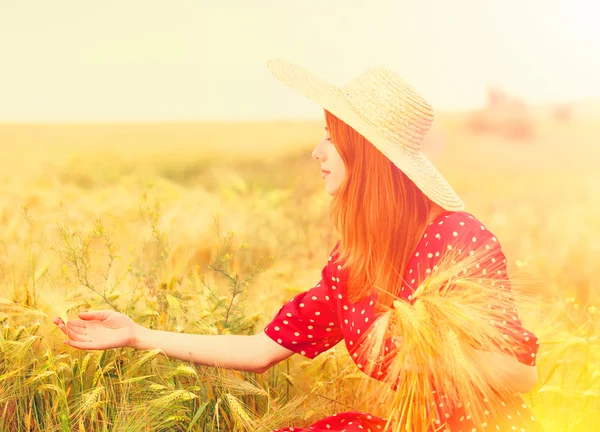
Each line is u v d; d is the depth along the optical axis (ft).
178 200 22.04
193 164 73.10
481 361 6.27
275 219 19.66
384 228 7.08
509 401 6.73
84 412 8.15
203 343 8.39
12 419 8.66
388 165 7.10
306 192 23.06
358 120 7.04
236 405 8.31
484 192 48.32
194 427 8.88
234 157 82.23
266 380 9.86
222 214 20.07
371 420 7.85
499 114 137.80
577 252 19.85
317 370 9.98
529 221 25.89
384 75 7.56
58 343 9.55
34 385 8.90
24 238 13.56
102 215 17.95
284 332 8.31
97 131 163.02
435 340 5.87
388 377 7.16
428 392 6.63
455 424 6.65
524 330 6.40
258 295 12.11
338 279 7.86
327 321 8.19
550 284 16.07
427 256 6.96
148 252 11.81
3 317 9.30
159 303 10.03
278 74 7.92
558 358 9.65
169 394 8.36
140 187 23.90
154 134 153.89
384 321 6.18
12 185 23.38
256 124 170.40
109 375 8.96
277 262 14.75
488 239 6.82
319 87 7.55
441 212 7.16
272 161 70.23
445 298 6.09
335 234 18.06
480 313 6.26
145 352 8.95
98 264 12.51
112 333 8.14
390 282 7.12
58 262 11.31
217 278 14.01
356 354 7.81
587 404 9.05
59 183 23.45
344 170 7.34
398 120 7.33
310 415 8.73
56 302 9.03
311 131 141.69
